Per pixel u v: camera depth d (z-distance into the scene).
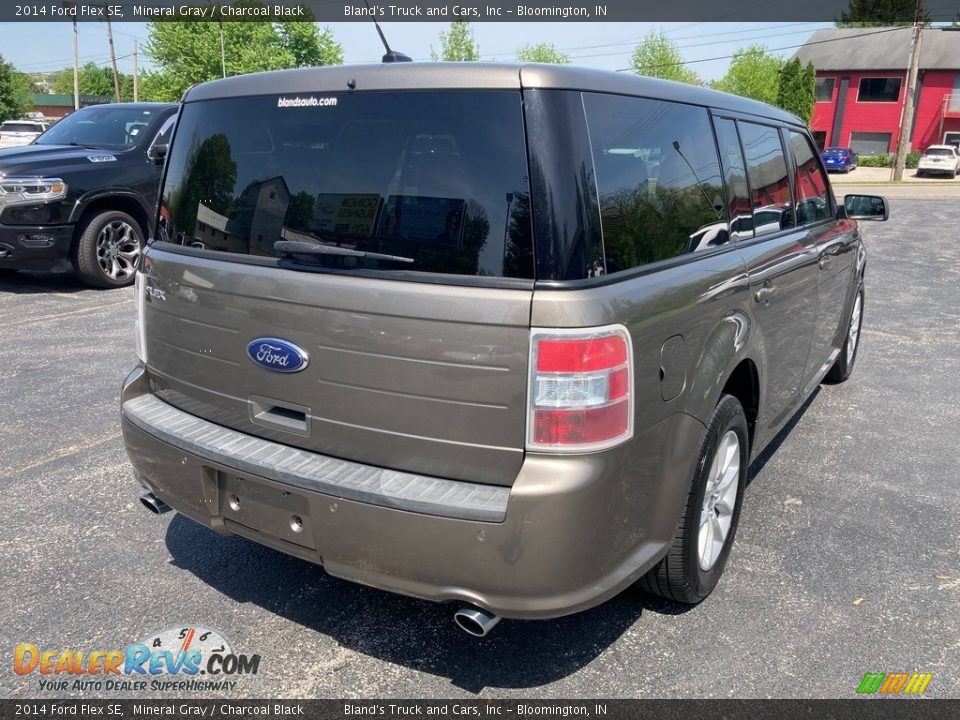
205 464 2.58
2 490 3.84
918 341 7.07
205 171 2.74
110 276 8.69
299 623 2.86
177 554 3.30
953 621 2.88
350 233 2.33
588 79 2.30
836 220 4.74
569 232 2.10
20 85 60.94
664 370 2.38
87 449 4.36
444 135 2.21
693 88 2.98
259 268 2.49
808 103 43.09
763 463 4.32
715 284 2.71
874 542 3.45
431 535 2.16
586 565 2.19
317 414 2.42
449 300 2.13
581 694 2.50
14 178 7.82
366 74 2.36
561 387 2.07
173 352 2.83
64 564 3.20
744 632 2.81
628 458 2.25
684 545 2.68
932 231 16.12
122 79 73.31
